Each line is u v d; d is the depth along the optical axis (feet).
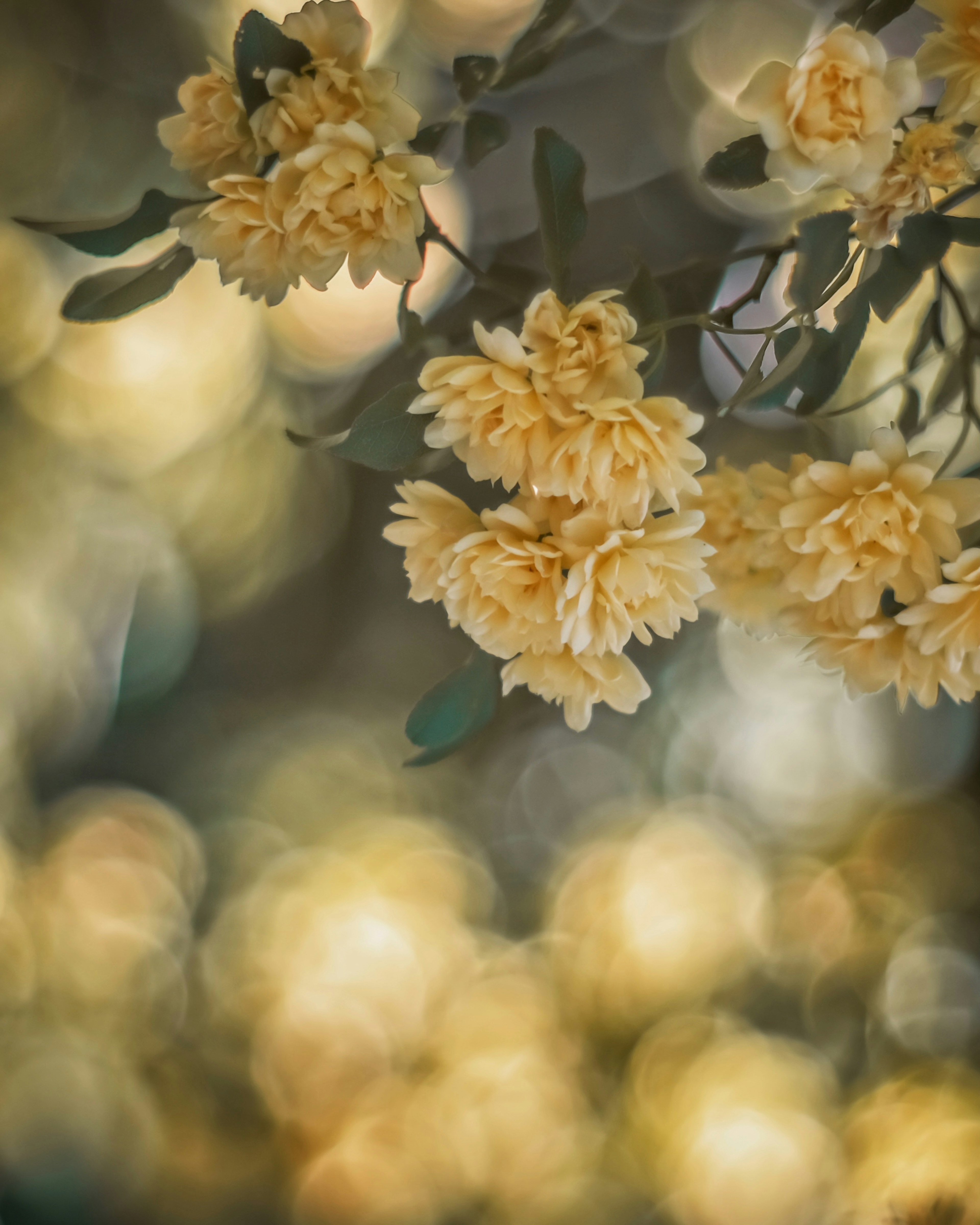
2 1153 4.16
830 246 2.00
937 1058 4.13
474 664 2.11
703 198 3.96
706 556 1.99
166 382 4.61
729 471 2.09
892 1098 4.02
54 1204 4.11
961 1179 3.56
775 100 1.97
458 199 4.09
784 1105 4.12
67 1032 4.47
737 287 3.17
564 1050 4.46
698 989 4.53
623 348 1.96
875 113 1.96
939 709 4.58
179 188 4.31
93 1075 4.35
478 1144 4.25
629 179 4.06
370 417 2.00
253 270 2.01
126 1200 4.15
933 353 2.15
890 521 1.99
